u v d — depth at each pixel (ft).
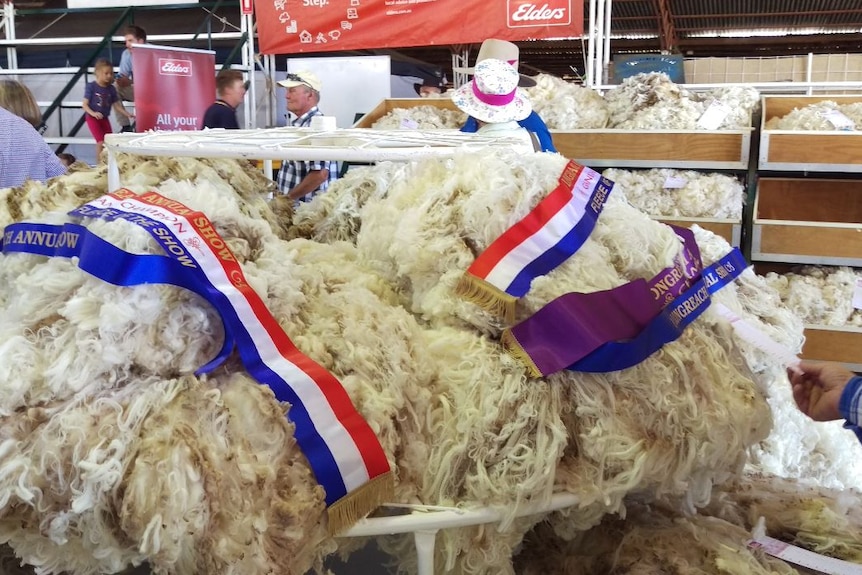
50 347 2.47
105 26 19.51
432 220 3.21
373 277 3.43
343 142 3.99
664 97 10.76
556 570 3.30
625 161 10.45
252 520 2.30
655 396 2.89
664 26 23.58
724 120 10.14
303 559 2.48
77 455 2.23
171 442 2.26
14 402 2.37
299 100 12.19
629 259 3.26
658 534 3.19
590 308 2.97
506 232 3.09
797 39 25.96
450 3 12.78
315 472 2.51
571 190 3.24
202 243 2.71
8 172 7.19
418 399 2.84
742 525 3.43
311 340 2.81
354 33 13.43
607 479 2.84
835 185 10.47
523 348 2.88
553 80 11.92
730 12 22.38
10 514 2.28
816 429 4.96
